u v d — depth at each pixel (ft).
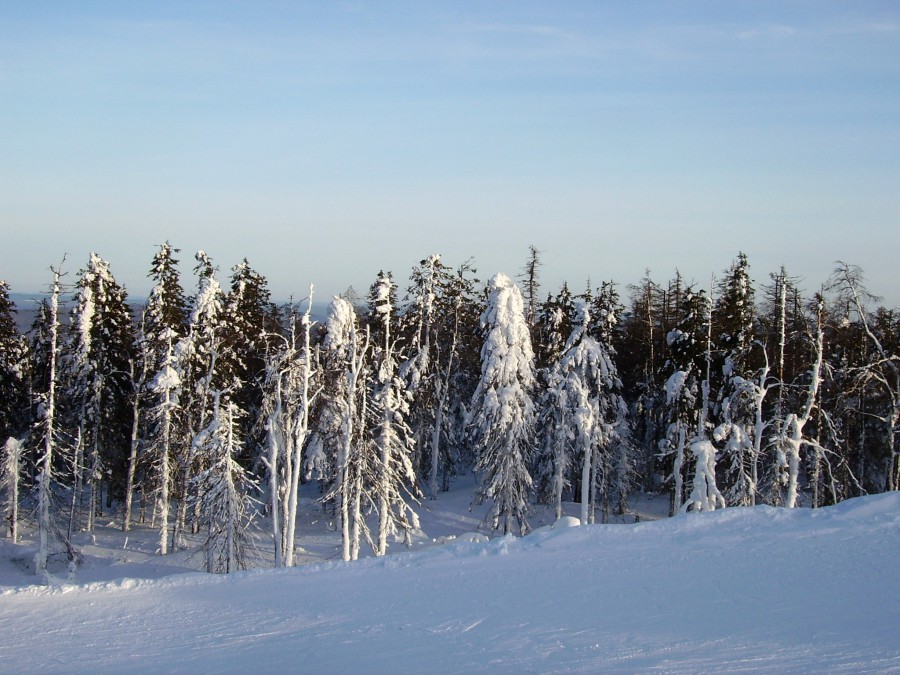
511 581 55.83
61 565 113.09
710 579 52.70
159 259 124.67
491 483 122.42
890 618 43.11
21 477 128.06
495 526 122.72
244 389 134.31
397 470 113.50
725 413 103.19
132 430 143.74
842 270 91.97
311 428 111.75
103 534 138.00
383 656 42.52
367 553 118.21
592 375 121.70
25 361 142.61
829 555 55.98
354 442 103.35
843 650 38.70
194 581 63.98
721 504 98.37
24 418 141.90
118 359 138.72
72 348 132.26
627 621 45.39
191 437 120.57
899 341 110.73
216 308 124.67
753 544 60.44
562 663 39.45
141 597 60.64
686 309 121.80
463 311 155.53
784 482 98.58
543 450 142.10
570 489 150.00
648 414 152.05
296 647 45.29
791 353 119.65
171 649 47.03
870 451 126.72
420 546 116.67
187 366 123.65
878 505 67.05
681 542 62.90
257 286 143.13
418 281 152.25
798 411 115.24
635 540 64.54
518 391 119.34
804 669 36.58
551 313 141.28
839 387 111.34
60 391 132.98
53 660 46.37
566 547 64.39
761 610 45.73
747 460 108.06
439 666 40.40
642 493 164.35
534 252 155.74
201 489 102.17
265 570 65.51
